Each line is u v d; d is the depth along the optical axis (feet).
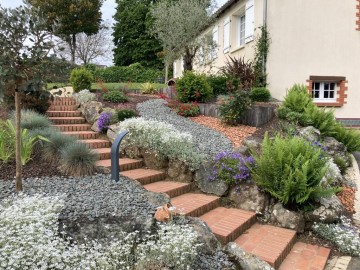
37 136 19.15
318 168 17.40
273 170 17.26
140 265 10.94
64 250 10.82
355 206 20.77
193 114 31.42
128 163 20.76
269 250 14.03
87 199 14.10
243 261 12.83
